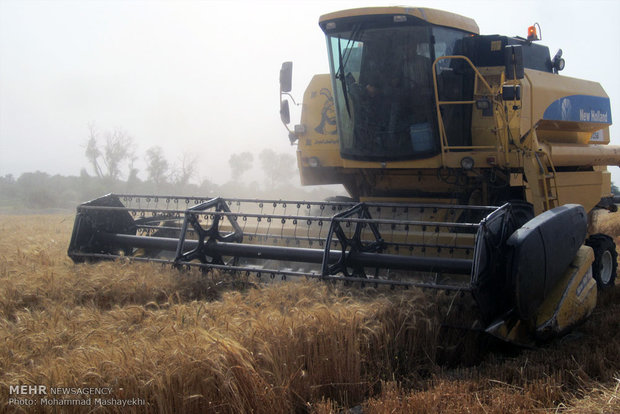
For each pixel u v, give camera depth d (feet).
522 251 16.06
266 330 13.17
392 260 19.21
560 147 26.94
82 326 14.37
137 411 10.82
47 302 17.78
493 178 23.91
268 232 23.77
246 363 11.59
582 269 18.60
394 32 23.99
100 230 24.62
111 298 18.70
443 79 24.23
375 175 27.02
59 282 19.40
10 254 26.91
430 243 21.27
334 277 18.48
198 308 15.23
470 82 25.08
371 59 24.59
